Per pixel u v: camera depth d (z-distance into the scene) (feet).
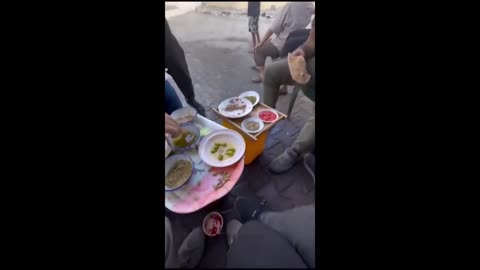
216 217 3.19
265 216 3.24
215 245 2.99
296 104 4.80
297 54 4.60
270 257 2.65
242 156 3.42
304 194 3.41
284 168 3.71
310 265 2.70
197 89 5.28
